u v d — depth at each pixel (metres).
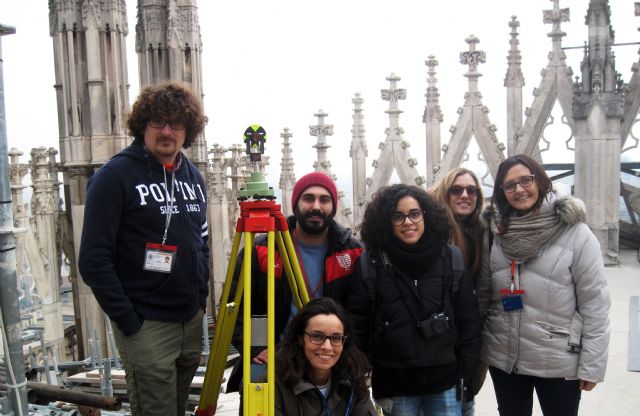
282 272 4.32
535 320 4.43
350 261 4.42
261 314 4.38
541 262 4.39
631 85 13.78
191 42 11.31
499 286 4.56
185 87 3.89
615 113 13.28
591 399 6.59
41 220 12.00
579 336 4.37
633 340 8.27
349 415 3.69
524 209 4.43
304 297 3.95
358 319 4.28
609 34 13.30
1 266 3.55
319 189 4.24
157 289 3.85
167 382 3.91
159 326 3.89
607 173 13.53
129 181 3.73
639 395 6.63
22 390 3.68
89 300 10.73
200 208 4.11
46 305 12.10
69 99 10.23
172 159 3.93
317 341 3.59
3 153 3.50
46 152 12.41
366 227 4.27
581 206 4.32
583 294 4.34
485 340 4.70
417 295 4.20
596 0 13.15
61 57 10.21
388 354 4.24
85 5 9.84
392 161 13.05
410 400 4.36
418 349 4.20
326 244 4.48
